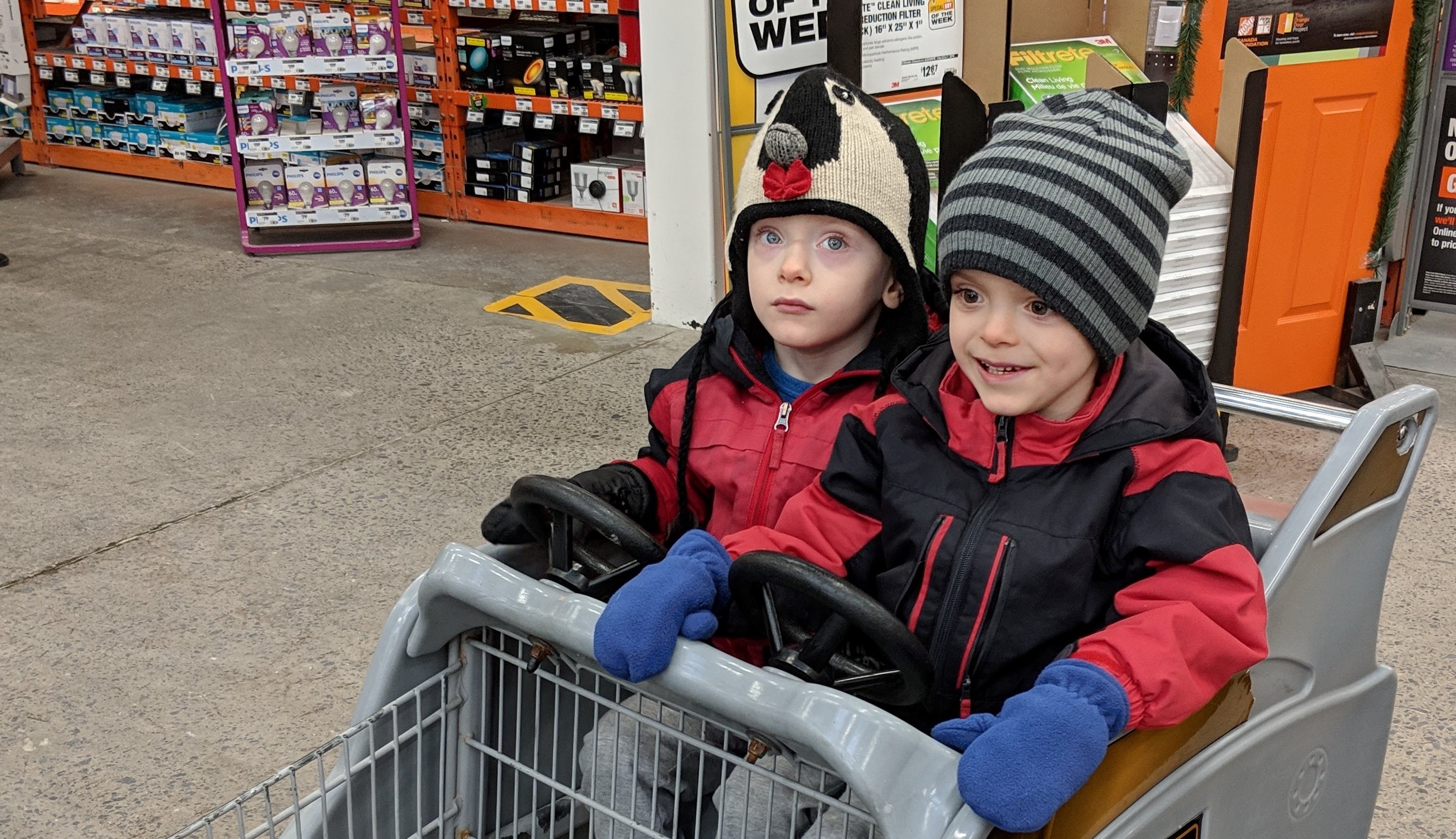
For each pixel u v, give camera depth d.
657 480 1.71
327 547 3.12
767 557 1.19
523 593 1.27
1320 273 3.87
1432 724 2.40
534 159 6.27
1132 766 1.20
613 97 5.93
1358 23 3.58
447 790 1.46
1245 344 3.84
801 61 3.94
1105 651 1.17
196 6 7.32
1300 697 1.48
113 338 4.73
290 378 4.30
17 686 2.55
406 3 6.49
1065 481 1.33
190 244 6.14
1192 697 1.17
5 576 2.98
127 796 2.21
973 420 1.38
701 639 1.22
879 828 1.08
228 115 5.83
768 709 1.12
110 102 7.56
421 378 4.29
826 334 1.53
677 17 4.29
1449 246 4.44
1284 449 3.68
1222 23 3.39
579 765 1.62
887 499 1.43
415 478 3.50
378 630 2.74
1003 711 1.11
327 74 5.83
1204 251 3.16
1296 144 3.64
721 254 4.59
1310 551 1.38
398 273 5.60
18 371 4.37
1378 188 3.86
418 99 6.52
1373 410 1.44
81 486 3.47
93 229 6.41
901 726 1.09
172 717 2.45
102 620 2.79
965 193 1.27
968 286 1.29
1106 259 1.22
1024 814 1.02
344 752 1.38
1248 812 1.43
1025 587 1.31
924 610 1.36
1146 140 1.29
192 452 3.69
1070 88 3.21
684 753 1.47
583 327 4.82
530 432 3.81
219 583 2.95
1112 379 1.34
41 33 7.83
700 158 4.46
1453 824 2.12
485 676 1.44
